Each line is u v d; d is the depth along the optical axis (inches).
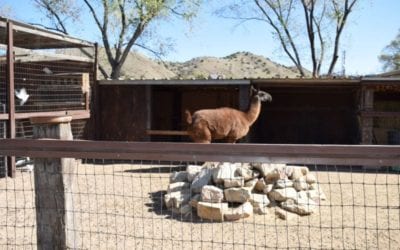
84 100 557.3
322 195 308.2
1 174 423.2
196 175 309.1
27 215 265.4
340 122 745.6
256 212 272.7
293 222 256.5
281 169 296.0
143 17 1048.2
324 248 208.7
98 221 251.1
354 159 112.8
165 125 745.6
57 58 512.1
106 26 1107.3
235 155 119.2
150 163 527.2
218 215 257.3
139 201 303.4
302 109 754.2
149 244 213.5
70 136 139.7
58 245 136.8
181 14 1093.1
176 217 267.1
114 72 1119.0
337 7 1198.9
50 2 1084.5
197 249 207.2
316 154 114.5
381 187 368.5
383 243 216.8
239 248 209.3
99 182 374.9
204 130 442.9
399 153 110.5
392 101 692.7
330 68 1229.7
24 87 534.0
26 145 133.9
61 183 135.9
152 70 1813.5
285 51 1243.8
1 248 205.2
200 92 758.5
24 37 504.4
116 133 600.1
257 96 474.0
